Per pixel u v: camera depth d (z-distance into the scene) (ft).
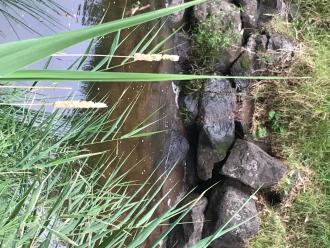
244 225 9.12
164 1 9.55
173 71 9.98
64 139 5.83
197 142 9.75
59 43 1.68
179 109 9.86
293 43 10.18
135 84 9.61
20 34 9.07
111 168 9.03
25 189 5.25
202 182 9.80
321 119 10.10
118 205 5.96
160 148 9.55
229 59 9.87
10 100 5.90
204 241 3.81
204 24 9.73
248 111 9.96
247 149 9.50
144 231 3.85
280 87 10.03
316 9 10.71
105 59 5.13
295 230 10.00
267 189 9.82
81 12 9.73
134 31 9.50
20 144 5.51
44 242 4.04
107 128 8.99
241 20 10.07
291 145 10.10
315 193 10.11
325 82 10.22
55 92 8.64
